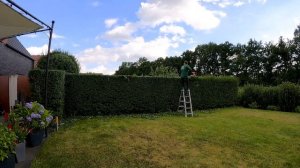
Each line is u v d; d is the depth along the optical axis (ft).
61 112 35.53
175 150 24.38
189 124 35.70
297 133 33.35
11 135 16.89
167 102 48.14
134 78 44.80
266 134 32.07
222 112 50.34
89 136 27.63
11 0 18.57
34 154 21.24
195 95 52.39
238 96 64.13
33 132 23.57
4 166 15.51
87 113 41.27
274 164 21.94
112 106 42.91
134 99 44.75
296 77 129.70
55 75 34.19
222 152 24.44
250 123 38.88
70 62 55.31
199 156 23.03
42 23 24.52
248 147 26.32
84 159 20.66
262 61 161.79
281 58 147.02
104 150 23.22
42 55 60.03
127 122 36.01
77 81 40.40
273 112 54.13
